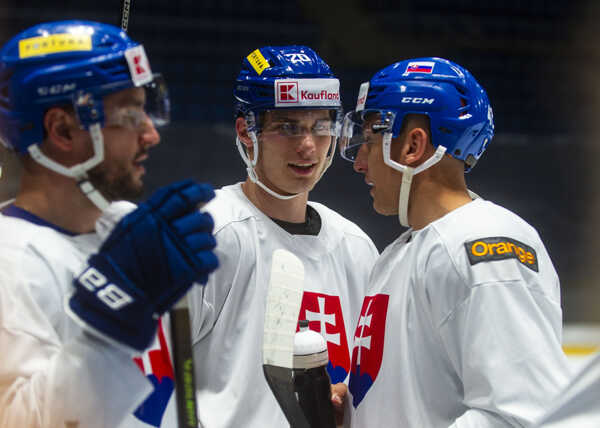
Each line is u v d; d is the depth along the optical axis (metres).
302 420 2.88
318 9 18.67
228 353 3.83
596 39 19.45
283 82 3.80
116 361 2.38
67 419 2.34
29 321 2.48
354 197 13.45
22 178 2.76
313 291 4.08
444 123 3.23
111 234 2.40
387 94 3.32
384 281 3.40
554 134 18.05
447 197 3.29
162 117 2.83
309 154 3.88
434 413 3.12
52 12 17.56
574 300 13.43
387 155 3.34
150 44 17.56
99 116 2.61
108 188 2.70
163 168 13.11
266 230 4.04
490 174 14.53
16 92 2.62
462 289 2.95
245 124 4.03
